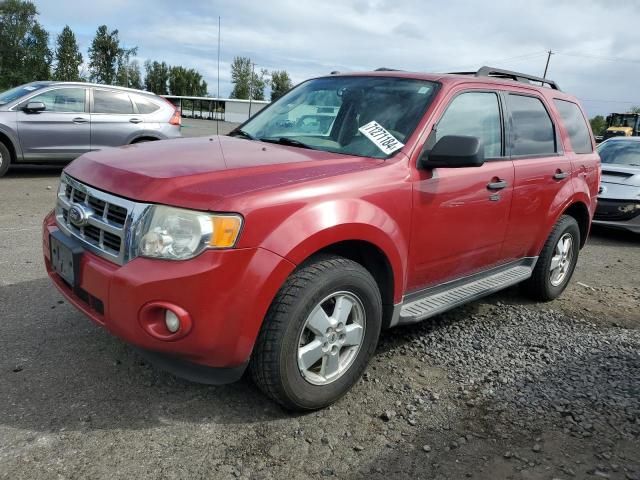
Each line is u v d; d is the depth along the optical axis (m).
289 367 2.74
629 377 3.63
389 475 2.53
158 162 2.94
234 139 3.78
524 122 4.42
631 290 5.79
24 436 2.62
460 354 3.81
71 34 88.31
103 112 10.55
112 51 89.50
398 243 3.17
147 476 2.41
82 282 2.80
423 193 3.32
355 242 3.03
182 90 99.44
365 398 3.16
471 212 3.73
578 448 2.82
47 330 3.71
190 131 28.27
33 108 9.85
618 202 8.30
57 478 2.36
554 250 4.89
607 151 9.82
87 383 3.11
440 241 3.55
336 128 3.67
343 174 2.96
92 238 2.85
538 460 2.70
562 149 4.87
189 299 2.45
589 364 3.80
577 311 4.95
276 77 83.69
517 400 3.25
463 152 3.14
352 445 2.72
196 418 2.86
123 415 2.84
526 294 5.13
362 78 4.07
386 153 3.33
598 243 8.27
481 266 4.14
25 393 2.97
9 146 9.88
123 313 2.53
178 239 2.48
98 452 2.54
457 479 2.53
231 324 2.52
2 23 87.75
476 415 3.06
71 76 88.94
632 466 2.70
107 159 3.09
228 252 2.47
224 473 2.46
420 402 3.15
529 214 4.39
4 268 4.91
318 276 2.76
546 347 4.05
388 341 3.95
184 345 2.51
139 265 2.51
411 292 3.58
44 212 7.38
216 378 2.68
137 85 94.62
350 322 3.07
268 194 2.61
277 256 2.57
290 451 2.65
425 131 3.42
